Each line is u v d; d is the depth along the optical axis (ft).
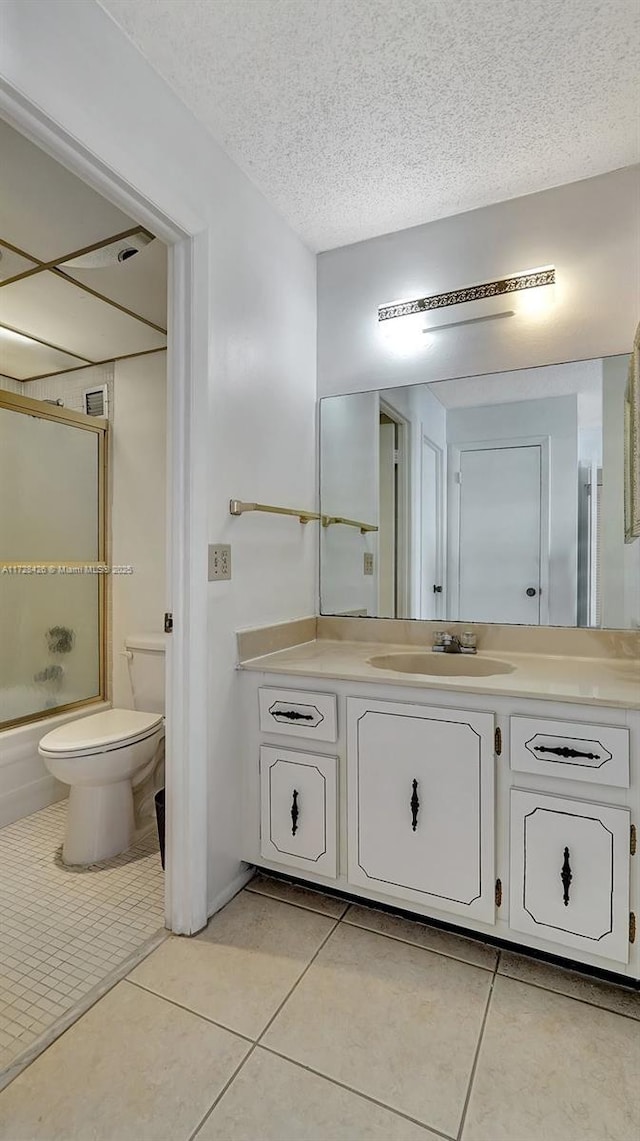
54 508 9.10
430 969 4.89
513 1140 3.43
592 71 4.79
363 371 7.58
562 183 6.35
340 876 5.64
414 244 7.20
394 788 5.33
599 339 6.29
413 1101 3.67
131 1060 3.94
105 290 7.38
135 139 4.53
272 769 5.95
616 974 4.77
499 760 4.91
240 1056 3.99
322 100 5.11
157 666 8.56
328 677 5.62
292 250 7.21
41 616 8.80
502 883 4.91
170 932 5.36
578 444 6.45
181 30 4.39
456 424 7.06
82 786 6.75
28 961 4.95
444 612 7.17
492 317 6.77
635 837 4.42
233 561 5.98
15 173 5.15
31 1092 3.71
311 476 7.79
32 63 3.65
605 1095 3.72
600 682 5.10
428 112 5.26
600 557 6.37
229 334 5.87
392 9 4.26
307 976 4.79
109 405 9.84
